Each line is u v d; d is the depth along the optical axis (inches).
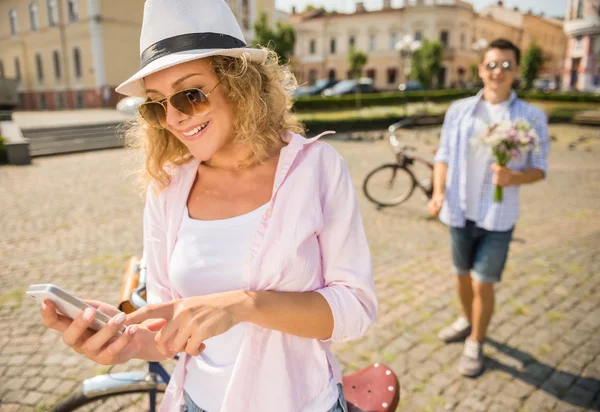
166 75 42.3
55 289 34.1
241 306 36.4
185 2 40.8
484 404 100.7
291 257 40.1
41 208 265.6
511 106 110.2
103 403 96.4
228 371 42.6
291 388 41.9
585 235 213.5
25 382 108.8
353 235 43.3
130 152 54.4
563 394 103.5
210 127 43.6
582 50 1574.8
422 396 103.7
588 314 137.7
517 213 106.8
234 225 42.1
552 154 484.7
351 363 116.3
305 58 1818.4
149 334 45.8
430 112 852.0
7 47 1205.1
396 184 334.3
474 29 1748.3
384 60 1704.0
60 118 711.1
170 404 46.6
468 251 114.1
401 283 163.6
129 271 68.8
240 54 41.9
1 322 135.9
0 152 424.5
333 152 44.4
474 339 113.1
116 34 978.7
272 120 46.1
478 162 107.2
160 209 47.8
